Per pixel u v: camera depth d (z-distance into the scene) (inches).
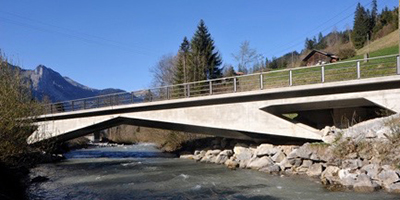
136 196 541.0
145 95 1032.2
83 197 539.5
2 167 511.2
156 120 925.2
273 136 807.7
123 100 1008.9
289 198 489.1
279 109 799.7
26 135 549.3
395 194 463.8
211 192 553.3
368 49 2047.2
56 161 1083.9
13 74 642.2
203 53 2116.1
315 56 2260.1
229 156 936.9
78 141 1812.3
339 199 460.1
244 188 571.8
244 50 2704.2
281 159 740.7
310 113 858.8
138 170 837.2
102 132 2645.2
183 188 592.4
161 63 2534.5
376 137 569.3
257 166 763.4
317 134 696.4
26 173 680.4
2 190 463.2
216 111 825.5
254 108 772.0
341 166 586.6
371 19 2945.4
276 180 622.5
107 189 601.3
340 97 671.8
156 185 626.5
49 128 1127.6
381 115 704.4
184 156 1136.2
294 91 714.2
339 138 631.2
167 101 888.3
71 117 1110.4
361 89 650.8
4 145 487.2
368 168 530.6
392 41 1919.3
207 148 1071.0
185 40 2429.9
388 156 528.7
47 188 616.1
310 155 647.1
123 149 1625.2
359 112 745.0
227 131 884.0
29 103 619.5
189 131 1055.6
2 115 490.0
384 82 619.8
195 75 2048.5
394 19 2529.5
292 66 2765.7
